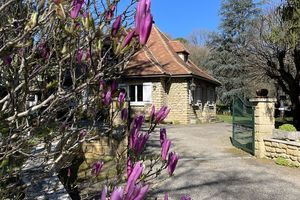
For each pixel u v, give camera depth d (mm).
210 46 37750
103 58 1821
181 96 21562
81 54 2109
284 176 7898
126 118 2373
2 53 1677
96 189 4305
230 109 34062
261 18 17391
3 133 2152
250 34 18969
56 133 2438
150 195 5789
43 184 3248
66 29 1827
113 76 2176
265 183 7305
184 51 24812
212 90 28297
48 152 2381
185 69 21469
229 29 35312
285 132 9602
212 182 7281
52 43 2203
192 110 22469
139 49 1737
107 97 2271
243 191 6727
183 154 10398
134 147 1786
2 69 2031
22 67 2016
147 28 1302
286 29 11664
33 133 2244
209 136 14844
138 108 20672
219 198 6273
